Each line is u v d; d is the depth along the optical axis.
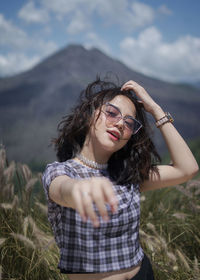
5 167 2.79
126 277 1.49
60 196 1.25
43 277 2.39
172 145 1.73
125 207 1.51
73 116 1.68
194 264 2.56
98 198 0.83
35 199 3.19
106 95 1.60
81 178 1.51
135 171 1.62
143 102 1.77
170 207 3.37
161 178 1.72
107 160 1.62
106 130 1.53
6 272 2.29
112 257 1.45
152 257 2.52
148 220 3.09
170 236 3.06
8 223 2.54
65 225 1.46
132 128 1.57
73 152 1.66
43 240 2.48
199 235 2.98
